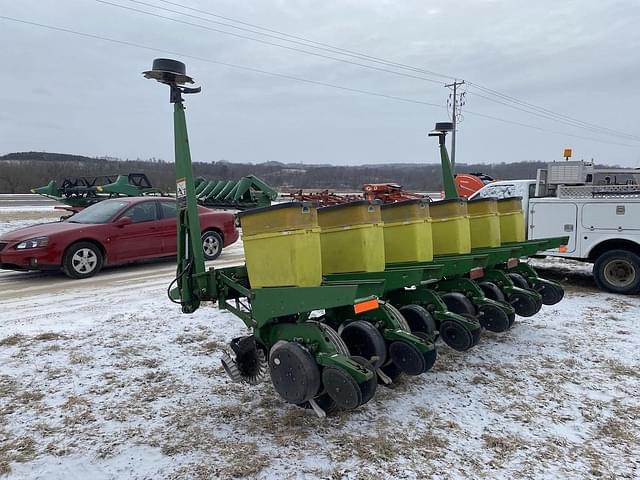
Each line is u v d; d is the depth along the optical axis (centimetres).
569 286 872
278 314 347
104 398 392
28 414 364
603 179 936
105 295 739
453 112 4053
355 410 376
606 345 537
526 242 614
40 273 923
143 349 503
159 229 952
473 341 434
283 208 341
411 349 369
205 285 399
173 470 297
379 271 388
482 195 980
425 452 321
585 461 316
